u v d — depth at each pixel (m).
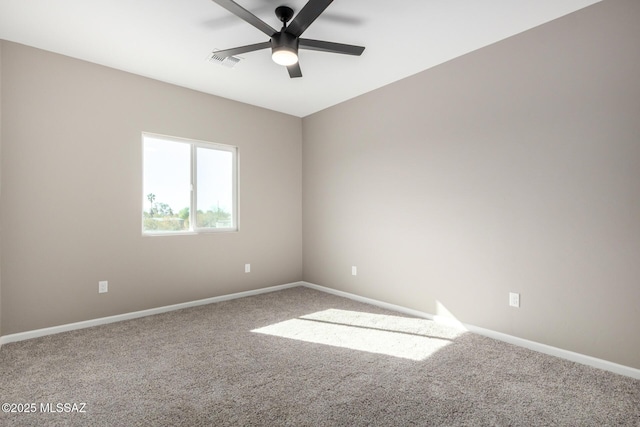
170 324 3.12
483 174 2.84
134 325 3.08
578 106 2.32
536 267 2.53
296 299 4.03
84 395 1.90
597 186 2.24
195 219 3.84
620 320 2.15
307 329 2.99
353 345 2.63
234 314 3.43
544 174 2.48
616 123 2.16
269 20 2.44
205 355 2.44
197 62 3.10
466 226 2.95
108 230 3.16
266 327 3.04
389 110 3.61
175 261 3.61
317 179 4.56
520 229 2.61
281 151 4.59
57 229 2.89
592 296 2.27
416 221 3.35
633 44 2.10
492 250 2.78
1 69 2.63
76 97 2.99
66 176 2.94
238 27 2.52
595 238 2.25
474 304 2.90
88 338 2.76
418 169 3.34
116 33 2.60
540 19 2.43
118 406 1.79
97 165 3.10
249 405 1.80
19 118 2.71
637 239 2.09
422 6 2.27
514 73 2.64
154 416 1.70
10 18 2.38
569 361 2.34
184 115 3.68
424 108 3.28
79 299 3.00
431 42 2.75
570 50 2.35
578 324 2.33
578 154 2.32
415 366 2.26
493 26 2.52
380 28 2.54
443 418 1.69
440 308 3.16
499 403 1.82
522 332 2.61
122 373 2.15
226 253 4.04
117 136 3.22
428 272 3.26
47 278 2.84
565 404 1.81
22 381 2.05
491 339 2.75
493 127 2.77
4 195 2.64
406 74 3.38
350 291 4.09
